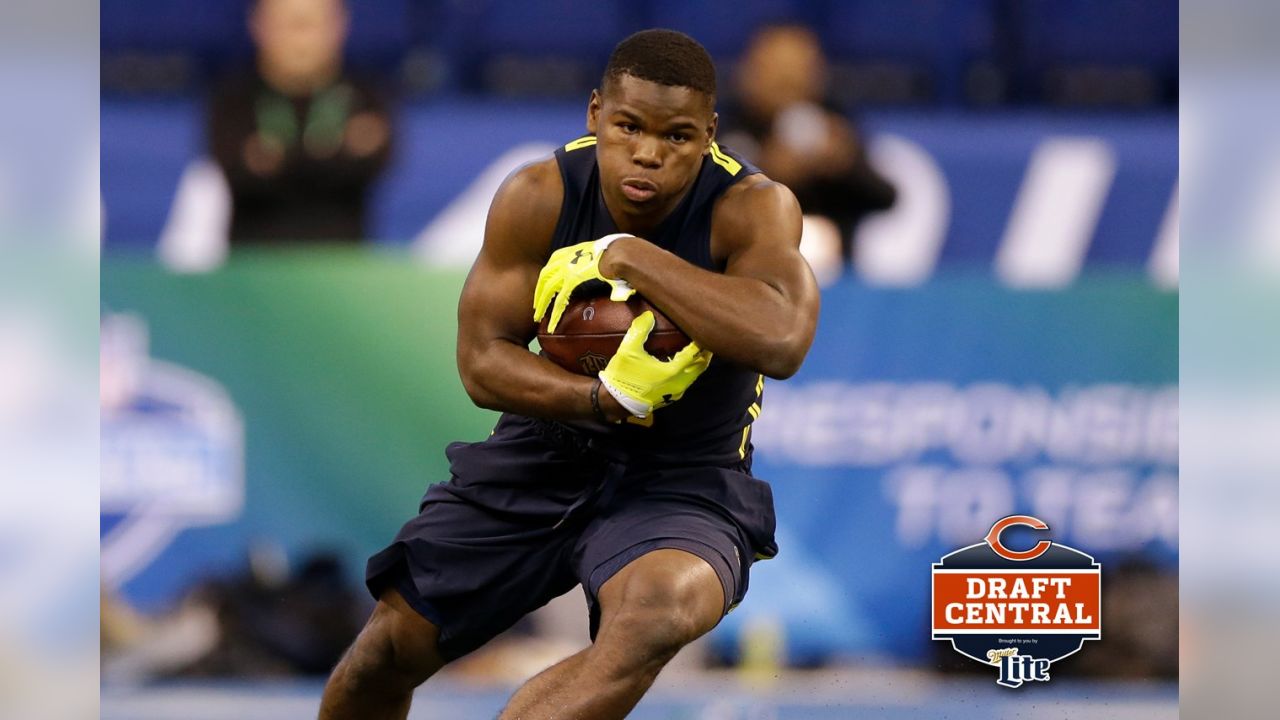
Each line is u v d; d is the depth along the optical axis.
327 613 14.31
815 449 14.59
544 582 9.77
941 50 19.42
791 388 14.57
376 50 19.02
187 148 15.59
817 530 14.56
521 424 9.85
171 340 14.31
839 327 14.62
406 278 14.44
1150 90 19.28
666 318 8.58
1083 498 14.70
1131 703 14.39
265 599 14.29
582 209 9.10
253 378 14.34
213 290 14.33
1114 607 14.67
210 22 18.81
